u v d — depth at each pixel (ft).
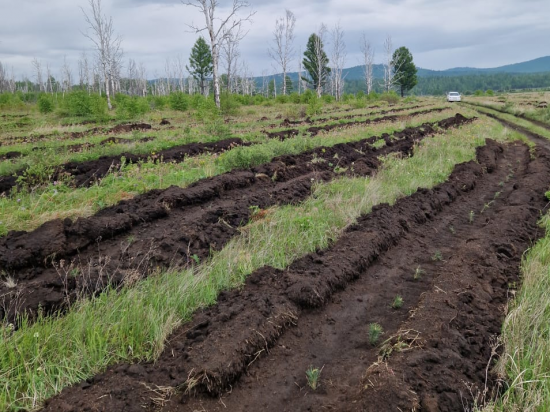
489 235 22.72
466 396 11.26
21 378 11.58
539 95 200.64
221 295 16.53
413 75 244.22
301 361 13.57
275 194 27.89
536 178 35.76
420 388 11.36
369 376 11.92
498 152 51.39
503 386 12.00
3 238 19.71
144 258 18.69
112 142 46.16
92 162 35.40
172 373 12.17
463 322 14.71
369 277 19.21
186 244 20.51
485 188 35.53
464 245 21.50
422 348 13.12
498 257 20.43
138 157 38.09
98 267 17.61
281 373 12.98
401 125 64.75
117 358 12.78
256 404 11.78
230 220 23.70
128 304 14.76
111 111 122.72
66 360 12.19
